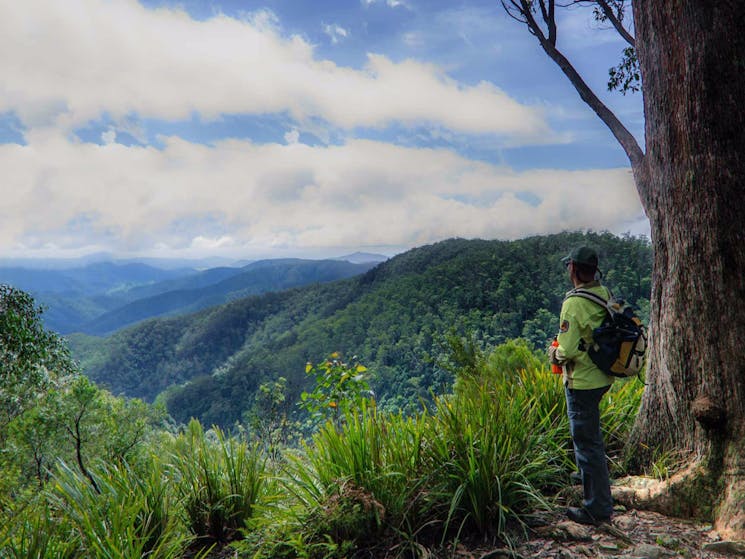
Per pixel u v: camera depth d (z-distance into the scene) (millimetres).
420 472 2836
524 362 4781
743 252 2727
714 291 2773
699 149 2834
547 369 4172
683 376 2895
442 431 3027
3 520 2775
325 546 2549
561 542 2523
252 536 2814
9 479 4734
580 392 2711
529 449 3104
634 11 3270
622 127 4219
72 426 7316
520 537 2607
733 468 2605
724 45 2775
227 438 3957
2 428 7523
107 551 2398
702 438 2793
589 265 2723
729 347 2715
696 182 2842
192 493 3486
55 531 2660
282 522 2770
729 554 2312
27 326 9242
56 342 9766
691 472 2758
